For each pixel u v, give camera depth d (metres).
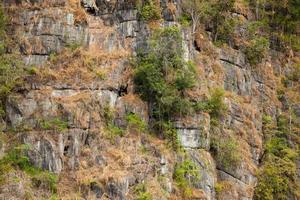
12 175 42.25
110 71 48.97
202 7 57.59
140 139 47.22
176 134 48.75
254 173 53.19
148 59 50.84
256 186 53.28
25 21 50.81
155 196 43.56
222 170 51.12
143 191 43.59
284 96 62.22
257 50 60.47
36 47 49.31
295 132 59.56
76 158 43.94
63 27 50.06
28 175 42.56
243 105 56.09
